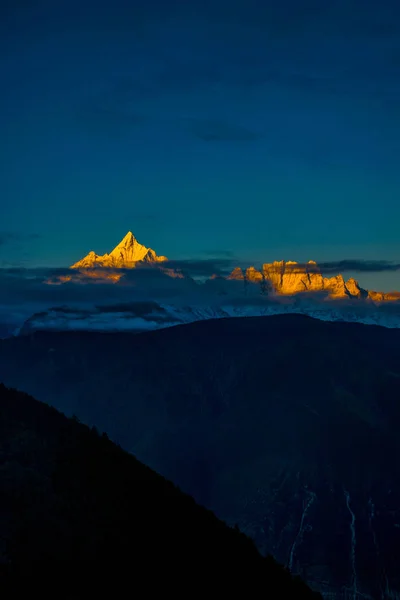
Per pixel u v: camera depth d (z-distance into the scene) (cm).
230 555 13675
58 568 11231
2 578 10762
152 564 12250
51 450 13400
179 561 12612
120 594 11431
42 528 11688
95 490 13012
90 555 11681
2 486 12069
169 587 12019
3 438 13175
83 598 11062
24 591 10750
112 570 11706
